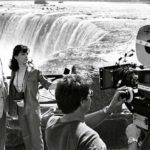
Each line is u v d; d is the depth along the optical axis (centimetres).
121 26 2464
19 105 524
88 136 254
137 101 316
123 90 309
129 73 332
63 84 265
